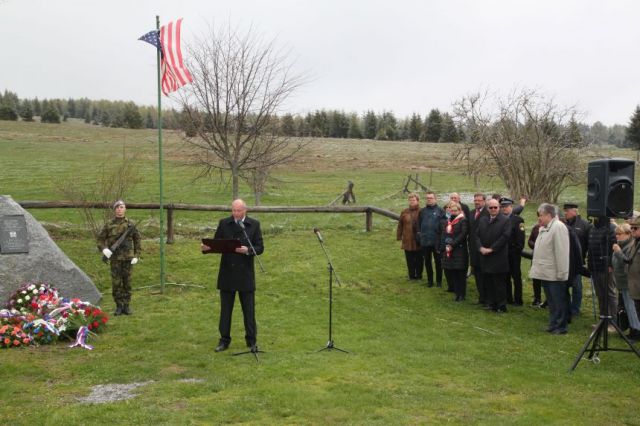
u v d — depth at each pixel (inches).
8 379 282.8
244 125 692.1
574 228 417.4
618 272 371.2
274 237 652.1
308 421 233.1
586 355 333.1
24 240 401.1
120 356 320.5
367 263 556.4
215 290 478.6
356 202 1083.3
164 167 1568.7
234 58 665.6
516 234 444.5
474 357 327.9
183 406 248.5
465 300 459.8
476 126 928.3
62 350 331.3
